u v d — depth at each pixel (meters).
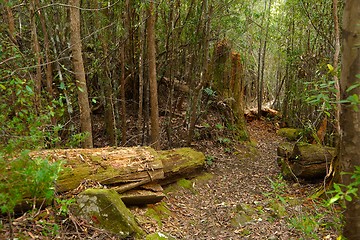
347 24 2.21
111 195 4.17
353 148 2.30
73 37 5.39
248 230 4.79
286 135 12.15
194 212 5.53
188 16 8.08
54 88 7.87
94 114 9.84
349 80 2.24
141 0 6.59
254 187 6.92
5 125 2.88
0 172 2.32
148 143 8.42
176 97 10.84
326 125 8.00
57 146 4.96
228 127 10.22
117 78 9.17
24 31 7.27
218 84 10.62
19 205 3.63
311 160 6.45
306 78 10.59
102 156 5.03
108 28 7.66
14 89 3.53
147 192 5.12
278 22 13.75
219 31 9.91
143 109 9.52
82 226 3.86
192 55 9.09
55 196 3.83
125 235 3.98
